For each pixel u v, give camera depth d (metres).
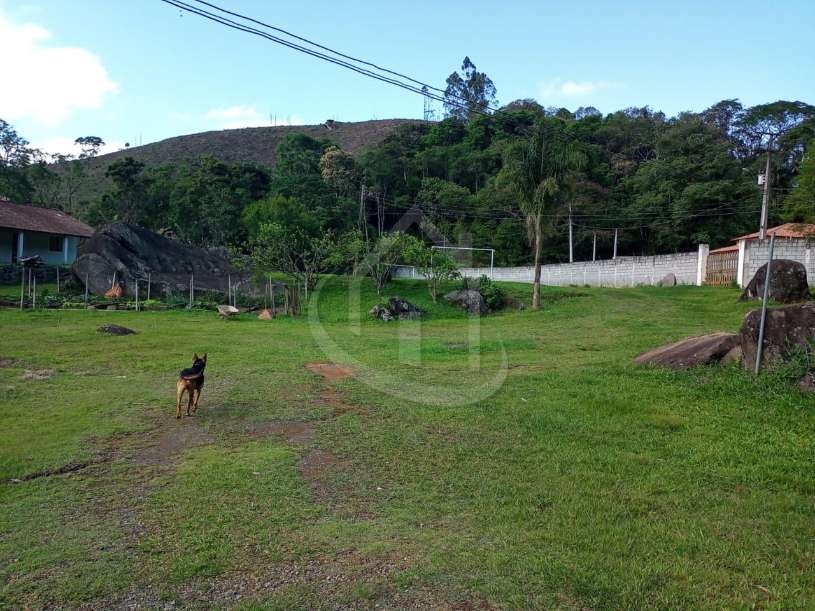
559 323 17.81
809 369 7.18
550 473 4.90
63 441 5.73
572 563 3.40
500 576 3.27
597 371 8.99
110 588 3.14
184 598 3.06
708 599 3.04
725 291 22.56
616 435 5.96
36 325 14.75
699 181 37.62
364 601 3.04
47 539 3.71
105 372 9.34
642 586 3.15
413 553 3.54
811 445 5.49
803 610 2.94
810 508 4.15
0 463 5.07
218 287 24.03
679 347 9.05
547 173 21.81
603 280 30.95
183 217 36.78
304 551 3.57
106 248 23.41
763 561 3.43
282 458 5.30
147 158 93.88
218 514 4.10
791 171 38.16
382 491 4.55
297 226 27.42
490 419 6.59
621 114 52.56
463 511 4.17
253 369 9.80
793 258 22.28
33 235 30.03
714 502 4.29
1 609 2.94
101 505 4.25
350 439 5.92
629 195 41.38
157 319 17.47
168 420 6.63
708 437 5.83
